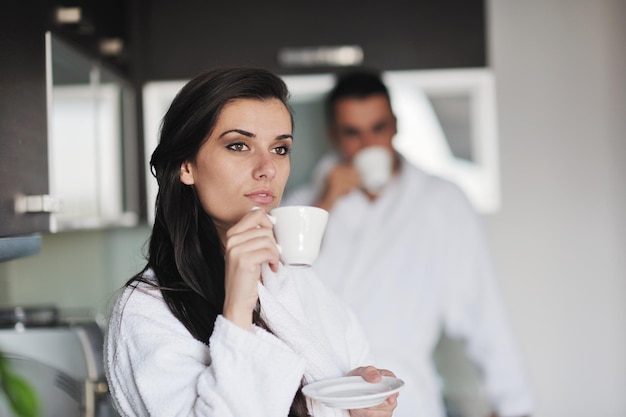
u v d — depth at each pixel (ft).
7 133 4.34
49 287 8.95
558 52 9.69
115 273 9.45
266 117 3.69
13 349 5.92
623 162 9.66
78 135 7.00
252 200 3.67
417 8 9.36
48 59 5.47
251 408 3.26
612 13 9.66
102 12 7.73
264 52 9.37
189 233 3.85
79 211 6.98
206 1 9.37
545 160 9.70
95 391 5.97
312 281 4.35
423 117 9.61
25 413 5.88
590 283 9.70
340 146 8.82
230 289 3.40
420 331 8.34
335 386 3.52
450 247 8.47
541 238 9.73
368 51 9.35
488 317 8.47
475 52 9.37
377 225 8.50
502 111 9.68
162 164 3.88
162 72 9.39
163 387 3.43
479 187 9.71
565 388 9.69
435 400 8.27
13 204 4.40
